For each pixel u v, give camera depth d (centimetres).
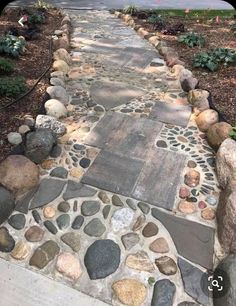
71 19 705
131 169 262
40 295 183
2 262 199
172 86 398
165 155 278
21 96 338
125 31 629
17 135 276
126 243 207
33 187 242
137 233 214
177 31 600
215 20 698
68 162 267
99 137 297
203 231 215
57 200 234
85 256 201
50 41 522
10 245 206
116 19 729
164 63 469
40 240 210
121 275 192
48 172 257
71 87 385
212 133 285
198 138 300
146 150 284
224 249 202
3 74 382
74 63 458
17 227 216
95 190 243
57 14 736
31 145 258
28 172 239
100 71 436
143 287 185
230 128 277
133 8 758
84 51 507
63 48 480
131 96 371
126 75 427
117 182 249
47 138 267
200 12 805
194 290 184
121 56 493
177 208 230
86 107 345
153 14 729
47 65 429
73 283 189
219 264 190
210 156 278
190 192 242
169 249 204
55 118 305
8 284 187
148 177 255
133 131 308
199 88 376
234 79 403
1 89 332
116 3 910
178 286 186
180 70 425
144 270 194
